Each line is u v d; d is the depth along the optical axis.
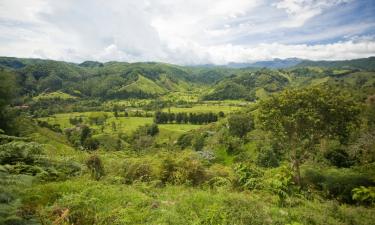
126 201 8.73
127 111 185.88
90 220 7.05
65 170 12.22
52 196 8.32
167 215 7.46
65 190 8.95
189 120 141.88
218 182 13.45
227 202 9.16
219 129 84.12
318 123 18.23
